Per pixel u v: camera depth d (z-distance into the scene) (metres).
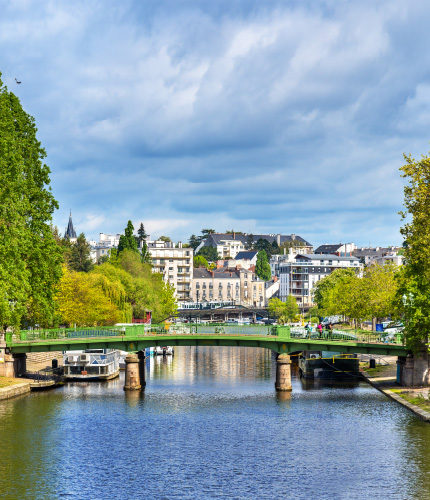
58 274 102.69
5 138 87.81
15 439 71.69
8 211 85.88
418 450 67.06
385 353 99.31
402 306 96.12
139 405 90.44
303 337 105.31
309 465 63.00
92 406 89.38
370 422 78.94
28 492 56.06
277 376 103.19
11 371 102.81
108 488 57.19
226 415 84.19
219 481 58.94
